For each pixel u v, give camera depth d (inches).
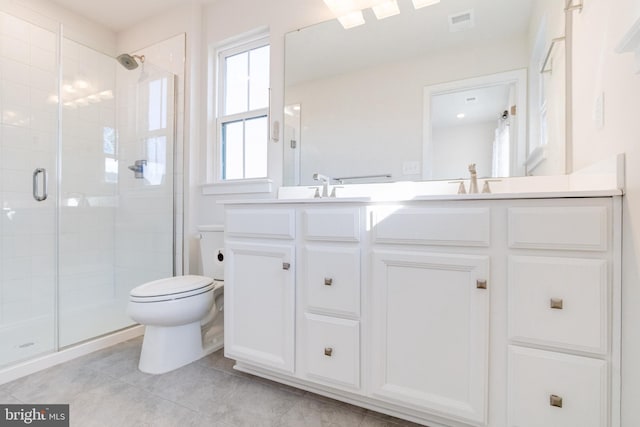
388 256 44.5
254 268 55.9
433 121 63.3
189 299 62.2
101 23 98.3
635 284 31.3
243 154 88.6
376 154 68.0
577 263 35.0
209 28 90.0
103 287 96.5
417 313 43.0
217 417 47.8
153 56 95.7
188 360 65.1
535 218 36.8
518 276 37.5
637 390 30.9
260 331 55.2
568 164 52.5
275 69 79.4
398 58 66.4
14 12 80.1
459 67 61.6
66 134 88.8
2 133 77.8
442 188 62.1
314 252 49.9
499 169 58.3
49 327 77.6
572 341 35.2
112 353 69.9
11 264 78.7
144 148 95.8
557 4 54.1
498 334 38.8
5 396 52.7
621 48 27.8
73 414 48.1
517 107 57.5
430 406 42.1
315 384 52.4
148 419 47.1
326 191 69.8
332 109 72.8
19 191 80.4
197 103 91.3
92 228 94.5
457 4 62.2
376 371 45.6
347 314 47.4
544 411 36.5
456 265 40.5
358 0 70.2
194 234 90.0
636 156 30.7
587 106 45.5
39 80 83.8
